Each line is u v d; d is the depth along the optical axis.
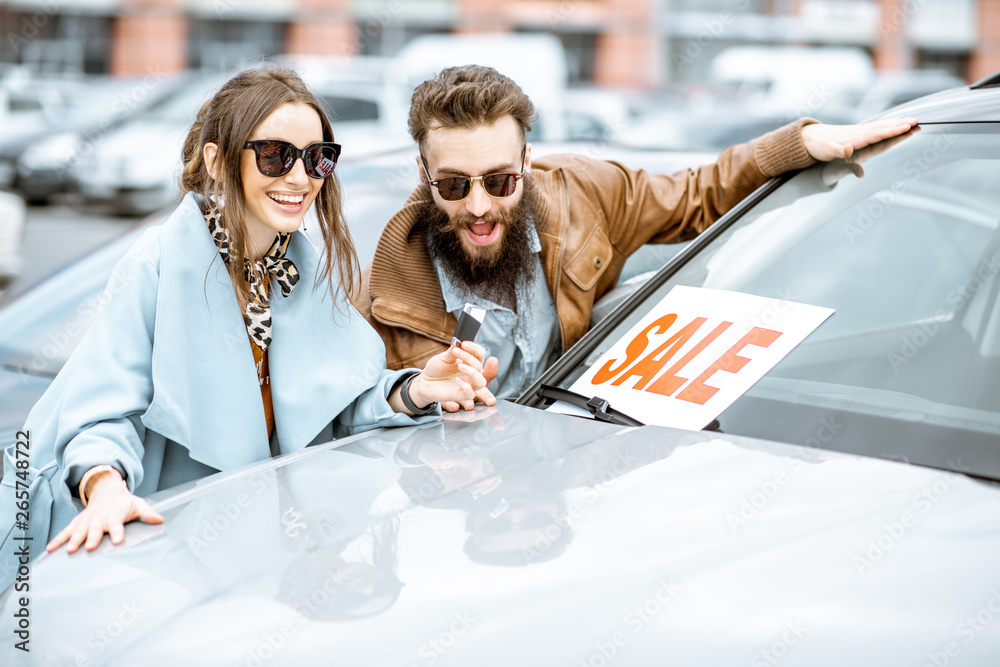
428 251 2.17
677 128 9.67
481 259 2.10
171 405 1.67
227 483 1.51
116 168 10.23
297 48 20.80
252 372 1.78
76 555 1.34
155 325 1.70
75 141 11.44
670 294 1.92
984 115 1.89
